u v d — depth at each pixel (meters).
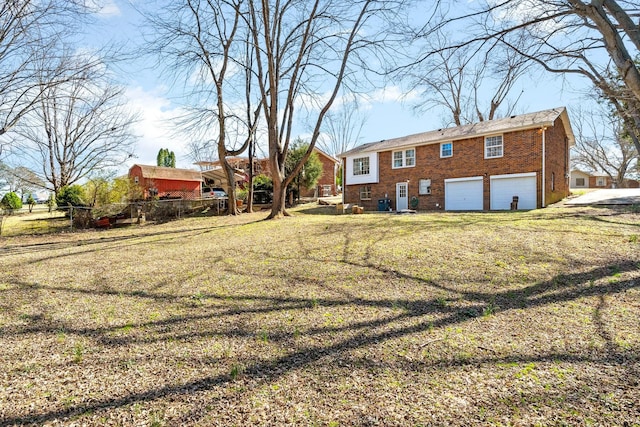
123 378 2.71
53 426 2.13
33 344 3.38
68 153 21.47
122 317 4.07
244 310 4.18
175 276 5.81
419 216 13.00
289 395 2.42
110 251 8.39
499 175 16.97
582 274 4.85
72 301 4.71
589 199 16.80
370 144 24.39
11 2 8.61
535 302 4.03
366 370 2.72
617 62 5.95
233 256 7.10
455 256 6.07
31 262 7.36
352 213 18.17
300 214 18.28
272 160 14.88
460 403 2.24
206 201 19.98
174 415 2.23
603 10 5.98
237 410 2.27
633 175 36.41
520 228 8.29
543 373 2.57
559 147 18.42
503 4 7.01
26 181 20.78
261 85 15.30
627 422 2.00
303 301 4.41
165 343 3.35
